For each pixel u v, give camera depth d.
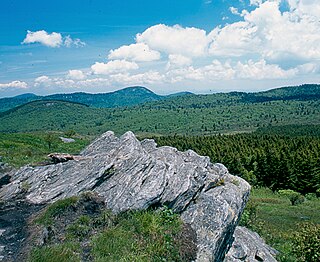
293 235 26.78
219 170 22.62
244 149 93.62
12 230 14.45
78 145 56.16
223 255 16.77
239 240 19.62
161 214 15.17
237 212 17.66
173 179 17.31
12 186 19.64
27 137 57.72
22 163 28.94
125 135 21.17
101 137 24.69
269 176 81.56
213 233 14.93
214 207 16.33
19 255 12.45
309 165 74.56
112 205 15.62
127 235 13.42
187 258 13.36
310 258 22.77
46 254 12.12
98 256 12.26
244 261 18.22
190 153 23.05
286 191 73.00
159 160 18.41
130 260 12.03
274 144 96.00
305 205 53.16
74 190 17.52
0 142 44.19
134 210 15.01
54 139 56.72
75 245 12.86
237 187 20.33
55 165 21.22
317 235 23.34
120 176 17.67
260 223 29.86
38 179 19.91
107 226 14.41
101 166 18.52
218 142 110.50
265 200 57.72
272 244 25.22
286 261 22.08
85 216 14.72
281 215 43.62
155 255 12.74
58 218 14.84
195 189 17.30
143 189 16.03
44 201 17.56
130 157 18.89
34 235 13.64
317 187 73.38
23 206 17.28
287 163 77.62
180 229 14.42
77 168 20.08
